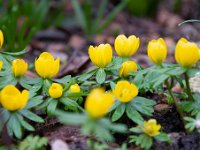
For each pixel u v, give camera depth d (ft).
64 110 1.63
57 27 4.01
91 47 1.60
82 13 4.04
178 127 1.64
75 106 1.51
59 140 1.46
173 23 4.36
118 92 1.46
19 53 1.71
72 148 1.47
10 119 1.40
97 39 3.87
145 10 4.60
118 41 1.68
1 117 1.40
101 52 1.58
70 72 2.44
